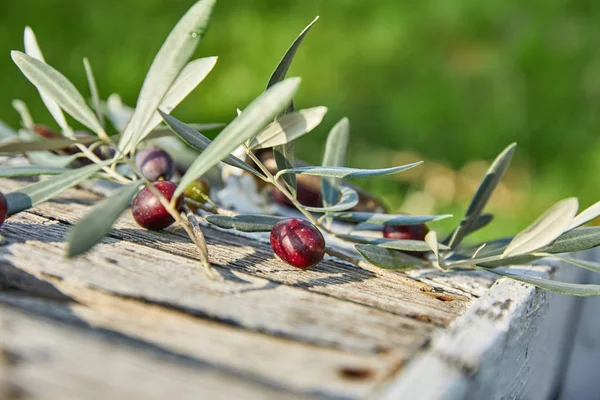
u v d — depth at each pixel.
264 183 0.58
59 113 0.51
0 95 1.37
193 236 0.43
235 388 0.35
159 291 0.41
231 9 1.65
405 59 1.55
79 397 0.34
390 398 0.36
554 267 0.49
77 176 0.45
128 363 0.35
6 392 0.34
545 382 0.53
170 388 0.35
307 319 0.41
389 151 1.31
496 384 0.41
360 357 0.38
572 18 1.59
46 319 0.37
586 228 0.46
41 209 0.50
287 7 1.66
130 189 0.41
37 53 0.50
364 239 0.48
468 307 0.44
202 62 0.47
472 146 1.32
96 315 0.40
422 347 0.39
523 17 1.63
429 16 1.66
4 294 0.41
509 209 1.15
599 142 1.30
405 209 1.14
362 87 1.48
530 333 0.45
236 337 0.39
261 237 0.50
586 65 1.47
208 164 0.41
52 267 0.42
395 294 0.44
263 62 1.50
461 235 0.49
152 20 1.61
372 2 1.69
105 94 1.40
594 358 0.59
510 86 1.44
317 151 1.30
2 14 1.60
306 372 0.37
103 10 1.64
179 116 1.34
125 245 0.45
